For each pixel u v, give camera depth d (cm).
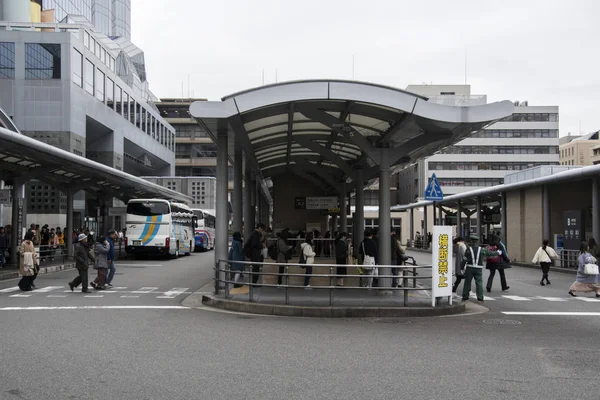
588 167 2355
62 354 750
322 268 2142
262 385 602
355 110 1370
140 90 7494
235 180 1992
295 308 1164
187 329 966
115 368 674
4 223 3638
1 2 5728
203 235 4628
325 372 662
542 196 2858
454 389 593
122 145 5766
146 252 3209
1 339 856
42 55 4303
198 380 621
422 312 1180
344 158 2302
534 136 9469
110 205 5356
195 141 10181
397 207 6072
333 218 3350
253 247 1516
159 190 3594
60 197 4253
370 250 1486
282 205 2997
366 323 1067
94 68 4912
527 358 750
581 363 722
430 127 1397
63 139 4281
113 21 13900
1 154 1941
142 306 1283
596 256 1795
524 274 2412
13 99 4253
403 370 675
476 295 1566
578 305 1380
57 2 8212
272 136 1808
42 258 2580
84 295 1491
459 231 4088
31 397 552
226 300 1258
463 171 9344
